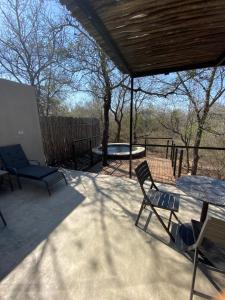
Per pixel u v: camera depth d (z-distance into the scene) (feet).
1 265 5.88
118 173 16.76
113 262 5.99
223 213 8.98
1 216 7.91
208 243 5.09
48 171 11.69
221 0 5.05
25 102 14.25
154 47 8.11
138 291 5.08
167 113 31.37
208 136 23.06
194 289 5.16
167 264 5.95
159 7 5.35
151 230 7.57
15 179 13.33
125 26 6.35
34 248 6.60
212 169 23.61
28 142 14.70
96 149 25.63
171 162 19.93
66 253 6.36
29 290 5.09
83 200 10.14
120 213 8.82
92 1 4.94
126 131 39.47
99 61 17.69
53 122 18.81
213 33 6.97
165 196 7.89
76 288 5.15
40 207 9.46
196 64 10.35
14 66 25.29
